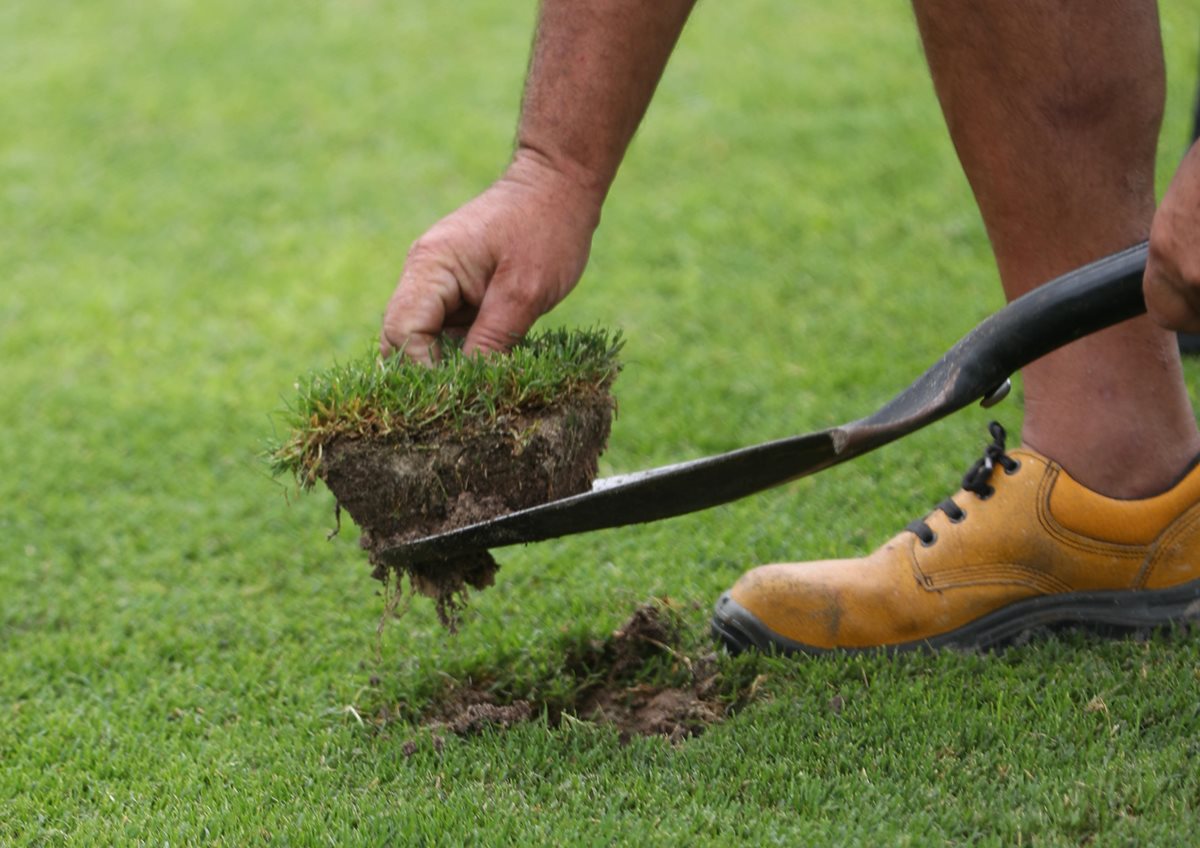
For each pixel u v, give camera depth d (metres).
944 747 5.98
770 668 6.97
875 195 15.36
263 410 11.75
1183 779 5.52
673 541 8.78
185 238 16.23
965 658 6.75
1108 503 6.74
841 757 5.98
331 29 24.64
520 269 6.34
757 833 5.43
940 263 13.38
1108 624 6.89
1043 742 5.94
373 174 17.92
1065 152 6.44
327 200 17.14
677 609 7.72
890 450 9.62
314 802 6.08
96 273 15.34
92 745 6.98
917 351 11.59
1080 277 5.55
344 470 6.02
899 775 5.84
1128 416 6.72
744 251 14.27
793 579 7.05
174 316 14.05
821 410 10.72
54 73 23.02
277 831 5.75
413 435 5.97
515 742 6.40
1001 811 5.44
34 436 11.54
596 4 6.22
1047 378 6.82
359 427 5.96
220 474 10.71
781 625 7.04
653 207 15.70
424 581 6.27
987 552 6.88
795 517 8.93
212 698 7.48
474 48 23.03
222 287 14.76
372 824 5.67
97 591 8.99
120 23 25.80
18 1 27.62
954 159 16.14
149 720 7.30
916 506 8.83
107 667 8.02
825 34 21.64
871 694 6.52
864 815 5.52
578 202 6.47
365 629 8.05
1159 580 6.85
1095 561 6.83
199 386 12.38
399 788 6.12
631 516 5.68
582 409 6.23
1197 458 6.75
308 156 18.70
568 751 6.36
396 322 6.24
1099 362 6.70
